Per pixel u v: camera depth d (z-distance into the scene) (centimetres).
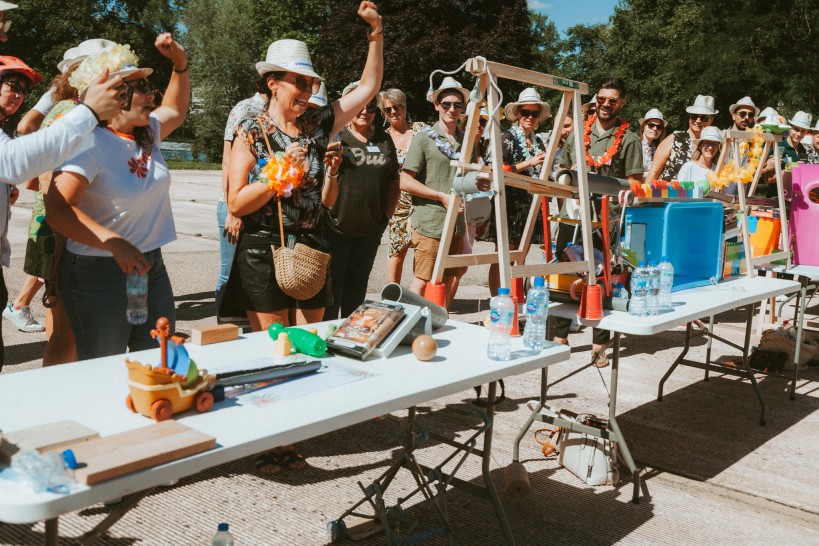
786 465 389
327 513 308
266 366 236
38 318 607
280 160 299
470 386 239
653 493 349
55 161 211
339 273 454
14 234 1044
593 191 353
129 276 270
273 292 325
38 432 167
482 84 295
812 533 316
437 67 2808
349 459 367
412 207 526
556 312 344
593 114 550
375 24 323
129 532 283
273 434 182
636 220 394
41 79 288
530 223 367
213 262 920
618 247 362
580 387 505
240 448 174
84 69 257
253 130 314
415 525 272
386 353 259
